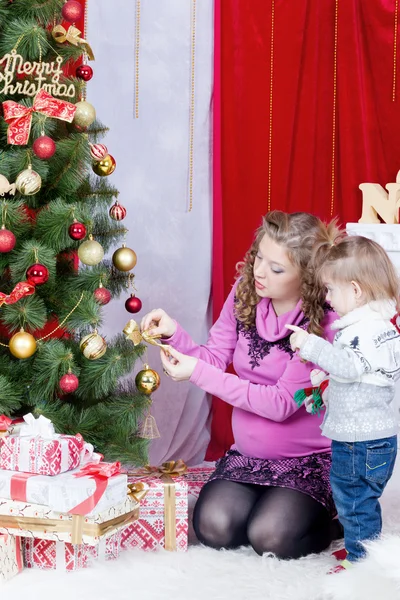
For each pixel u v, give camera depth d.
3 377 1.76
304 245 1.87
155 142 2.64
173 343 2.03
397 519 2.07
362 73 2.65
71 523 1.61
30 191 1.69
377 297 1.72
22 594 1.56
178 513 1.83
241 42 2.65
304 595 1.57
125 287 2.08
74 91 1.85
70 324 1.83
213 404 2.76
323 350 1.68
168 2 2.61
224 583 1.64
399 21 2.59
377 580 1.50
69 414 1.87
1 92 1.78
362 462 1.70
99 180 2.09
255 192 2.69
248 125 2.68
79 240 1.89
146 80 2.61
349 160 2.65
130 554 1.78
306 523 1.80
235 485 1.92
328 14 2.64
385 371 1.70
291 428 1.93
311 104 2.66
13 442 1.68
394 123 2.63
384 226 2.42
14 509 1.64
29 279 1.69
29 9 1.78
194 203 2.69
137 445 1.93
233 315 2.10
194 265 2.70
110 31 2.57
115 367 1.84
